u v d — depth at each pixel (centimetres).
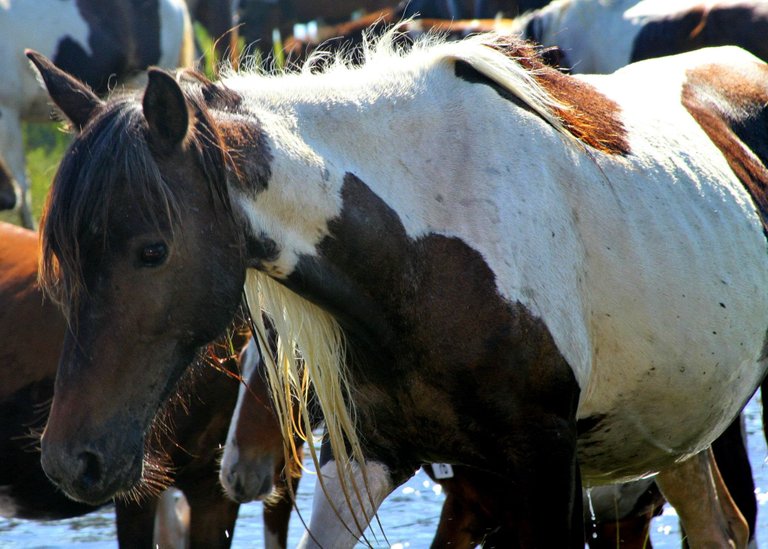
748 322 671
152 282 509
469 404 586
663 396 644
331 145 572
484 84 616
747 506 869
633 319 623
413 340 579
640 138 659
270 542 971
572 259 604
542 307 587
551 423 595
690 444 691
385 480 635
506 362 580
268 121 557
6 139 1723
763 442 1255
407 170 584
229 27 2281
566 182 614
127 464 512
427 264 577
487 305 576
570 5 1592
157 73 496
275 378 591
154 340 513
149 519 891
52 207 508
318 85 586
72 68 1769
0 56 1706
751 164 727
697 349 642
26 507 933
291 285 564
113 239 504
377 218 568
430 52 620
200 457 898
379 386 598
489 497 690
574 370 600
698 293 641
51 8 1752
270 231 548
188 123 508
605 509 882
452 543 771
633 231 624
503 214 587
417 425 603
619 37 1552
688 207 652
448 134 597
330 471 641
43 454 506
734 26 1439
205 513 920
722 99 748
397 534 1045
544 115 620
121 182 505
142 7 1825
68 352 510
